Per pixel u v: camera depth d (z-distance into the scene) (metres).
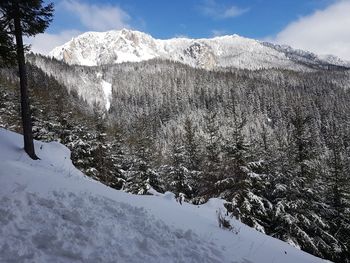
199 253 7.14
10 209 6.68
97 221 7.21
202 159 36.50
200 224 10.52
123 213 8.53
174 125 134.12
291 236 24.94
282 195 27.52
